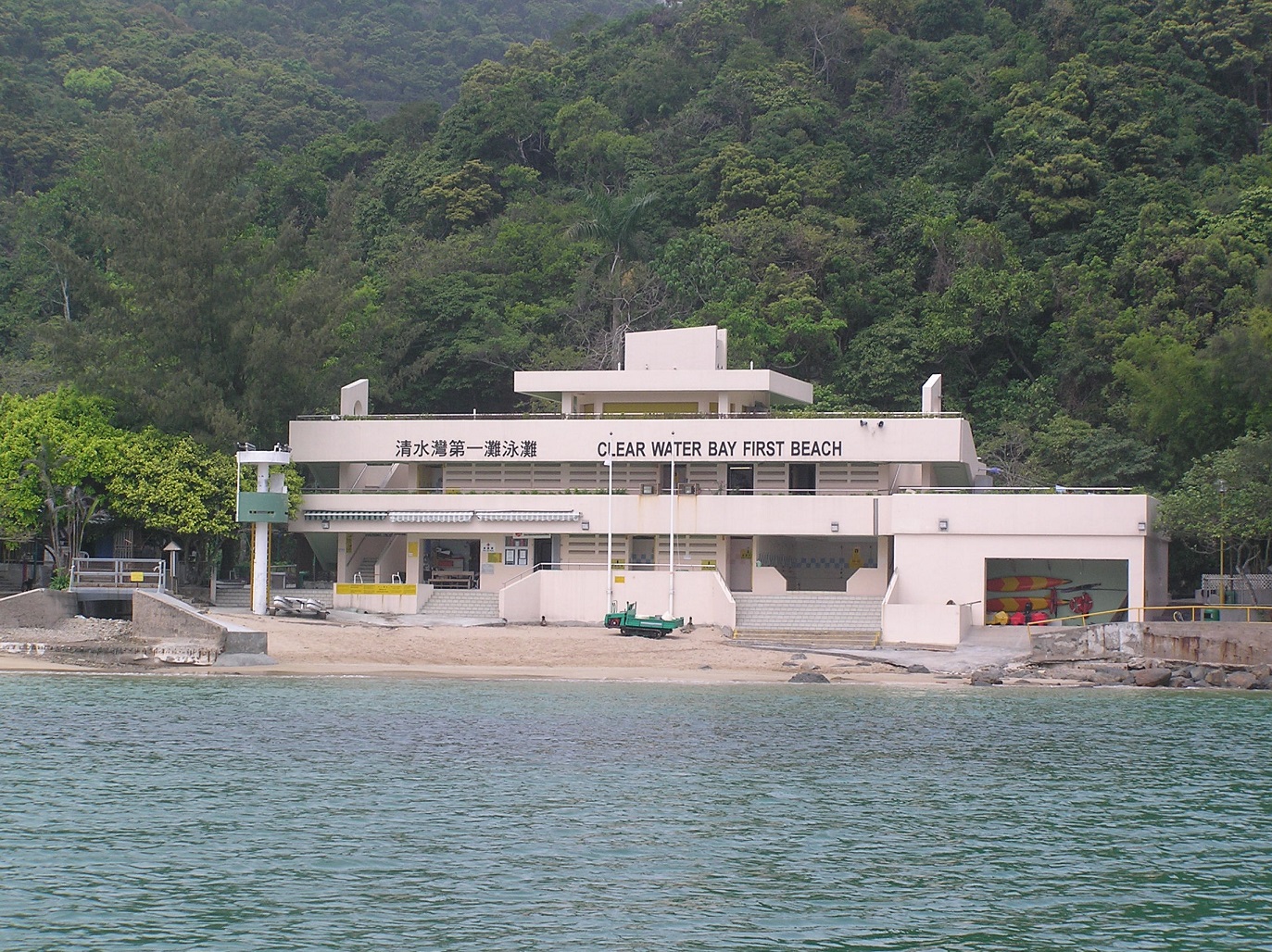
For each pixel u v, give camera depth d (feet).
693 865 110.63
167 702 183.83
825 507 264.93
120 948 89.86
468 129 516.32
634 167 478.18
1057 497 249.14
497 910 98.89
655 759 152.05
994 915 99.35
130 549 279.28
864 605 257.14
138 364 281.54
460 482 286.87
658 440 273.13
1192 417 310.86
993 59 482.28
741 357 357.41
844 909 100.22
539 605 267.18
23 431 257.14
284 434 293.84
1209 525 250.78
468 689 203.31
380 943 92.02
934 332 384.27
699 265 397.60
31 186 522.47
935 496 254.68
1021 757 156.97
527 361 392.27
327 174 546.26
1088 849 116.57
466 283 416.05
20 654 220.23
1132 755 158.71
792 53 522.88
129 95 645.10
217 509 264.72
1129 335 356.18
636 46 560.61
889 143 467.93
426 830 119.75
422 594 269.85
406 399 399.85
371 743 158.40
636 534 275.39
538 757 152.25
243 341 284.82
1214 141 443.73
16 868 106.11
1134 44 463.01
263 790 133.28
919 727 176.14
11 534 264.11
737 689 208.44
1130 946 93.35
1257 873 109.70
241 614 257.14
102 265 440.04
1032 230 419.33
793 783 141.69
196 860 109.19
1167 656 231.50
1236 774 147.74
